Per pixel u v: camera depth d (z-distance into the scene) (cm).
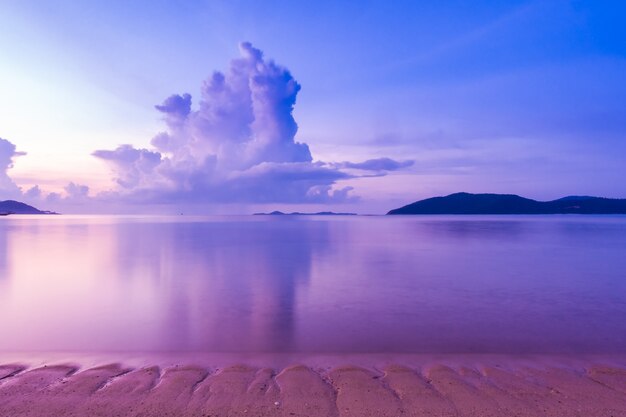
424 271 2178
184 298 1495
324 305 1369
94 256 2973
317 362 780
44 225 10000
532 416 549
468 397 606
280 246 3875
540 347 916
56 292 1612
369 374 700
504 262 2561
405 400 594
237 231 7088
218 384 648
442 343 948
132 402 584
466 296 1513
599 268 2277
